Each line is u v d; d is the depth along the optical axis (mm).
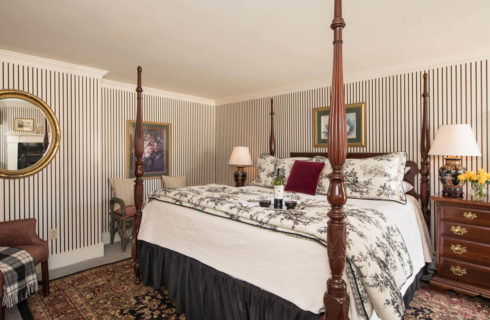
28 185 3041
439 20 2178
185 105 5023
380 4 1943
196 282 2176
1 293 2053
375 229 1792
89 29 2355
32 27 2312
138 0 1908
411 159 3219
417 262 2395
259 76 3781
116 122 4152
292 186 3229
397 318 1441
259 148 4734
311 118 4074
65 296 2547
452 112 2963
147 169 4496
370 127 3518
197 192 2799
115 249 3809
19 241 2504
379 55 2969
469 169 2875
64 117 3262
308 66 3352
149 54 2953
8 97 2873
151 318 2215
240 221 2021
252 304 1792
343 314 1349
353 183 2896
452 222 2543
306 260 1592
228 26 2311
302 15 2125
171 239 2482
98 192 3549
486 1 1896
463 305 2369
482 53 2781
